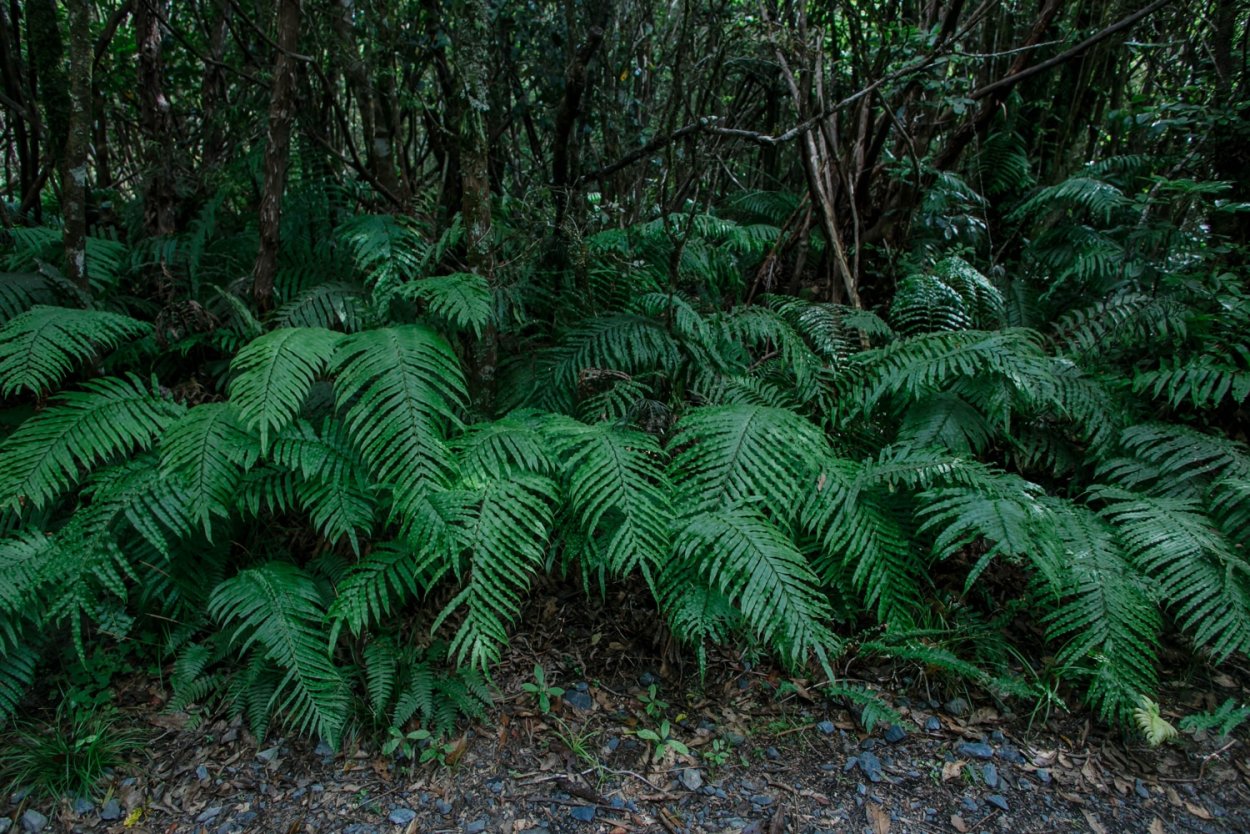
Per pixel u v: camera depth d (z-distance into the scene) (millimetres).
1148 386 2979
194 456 2211
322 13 3396
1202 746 2221
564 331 3039
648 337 2889
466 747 2170
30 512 2459
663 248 3186
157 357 2943
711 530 2191
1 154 5309
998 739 2225
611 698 2350
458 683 2244
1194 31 4133
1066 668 2254
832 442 2893
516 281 2893
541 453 2367
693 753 2170
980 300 3275
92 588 2246
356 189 3547
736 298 3859
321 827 1941
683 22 3438
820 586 2502
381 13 3084
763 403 2900
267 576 2303
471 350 2914
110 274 3066
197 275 3148
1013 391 2781
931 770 2125
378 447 2188
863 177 3781
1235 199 3371
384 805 2002
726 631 2373
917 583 2588
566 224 2873
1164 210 4148
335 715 2102
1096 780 2104
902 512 2615
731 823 1962
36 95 3912
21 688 2148
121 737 2156
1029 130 4648
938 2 3795
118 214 3746
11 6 3730
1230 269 3225
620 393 2738
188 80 4250
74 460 2469
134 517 2141
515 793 2041
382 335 2404
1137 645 2205
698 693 2373
